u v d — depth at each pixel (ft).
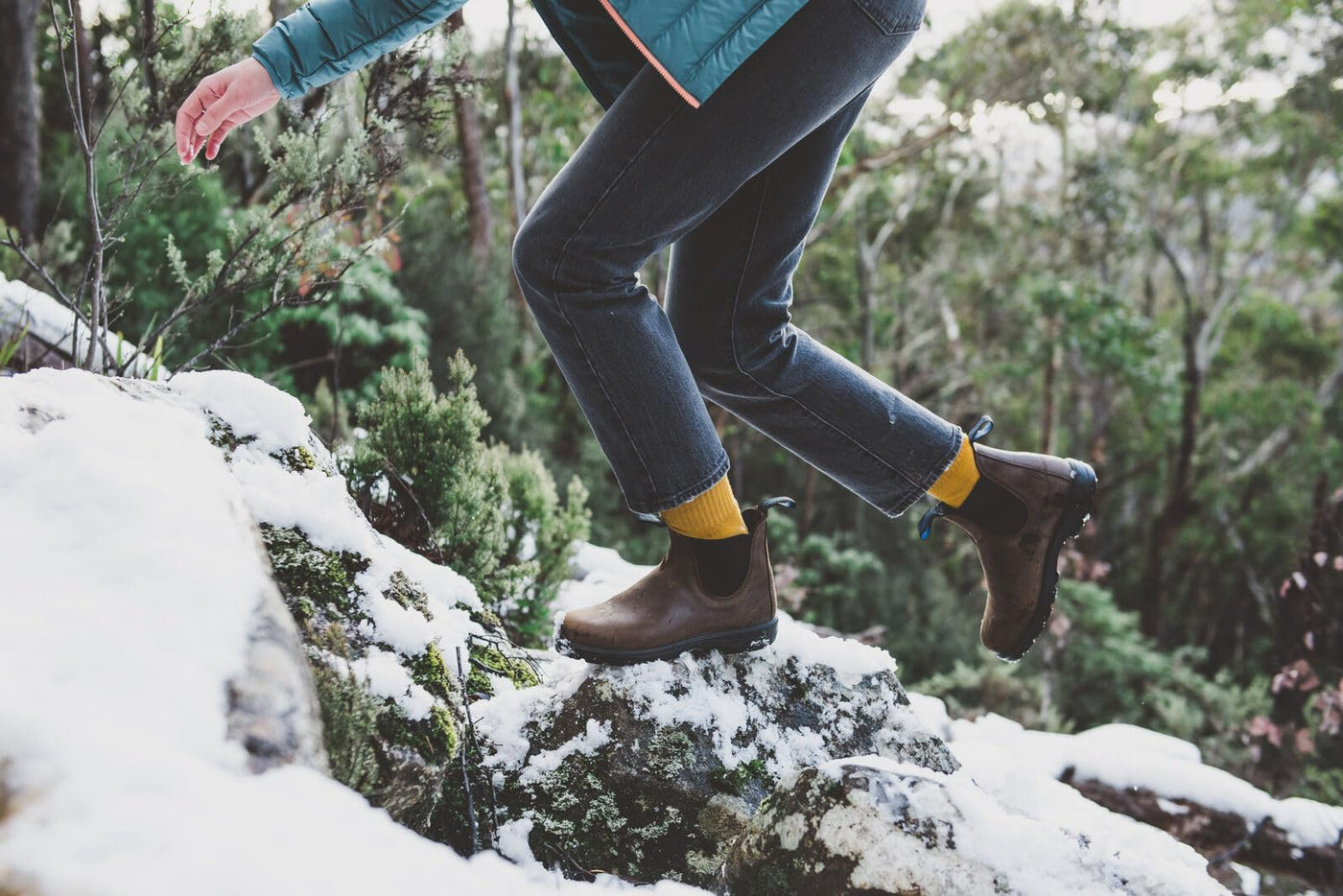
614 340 4.46
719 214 4.80
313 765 3.16
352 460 7.66
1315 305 74.59
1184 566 60.34
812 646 5.74
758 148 4.30
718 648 5.23
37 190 19.99
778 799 4.28
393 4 4.51
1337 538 22.59
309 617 4.17
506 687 5.58
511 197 32.63
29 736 2.46
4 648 2.70
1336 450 60.80
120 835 2.32
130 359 7.73
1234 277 65.21
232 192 19.75
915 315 59.57
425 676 4.46
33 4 19.53
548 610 8.99
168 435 3.89
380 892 2.67
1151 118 60.29
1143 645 38.37
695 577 5.00
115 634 2.88
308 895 2.45
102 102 12.26
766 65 4.17
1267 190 61.72
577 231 4.31
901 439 5.08
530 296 4.48
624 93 4.41
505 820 4.75
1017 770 7.08
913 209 57.98
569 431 30.99
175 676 2.87
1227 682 35.94
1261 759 23.31
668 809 4.92
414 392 8.06
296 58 4.53
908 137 47.06
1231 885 9.60
